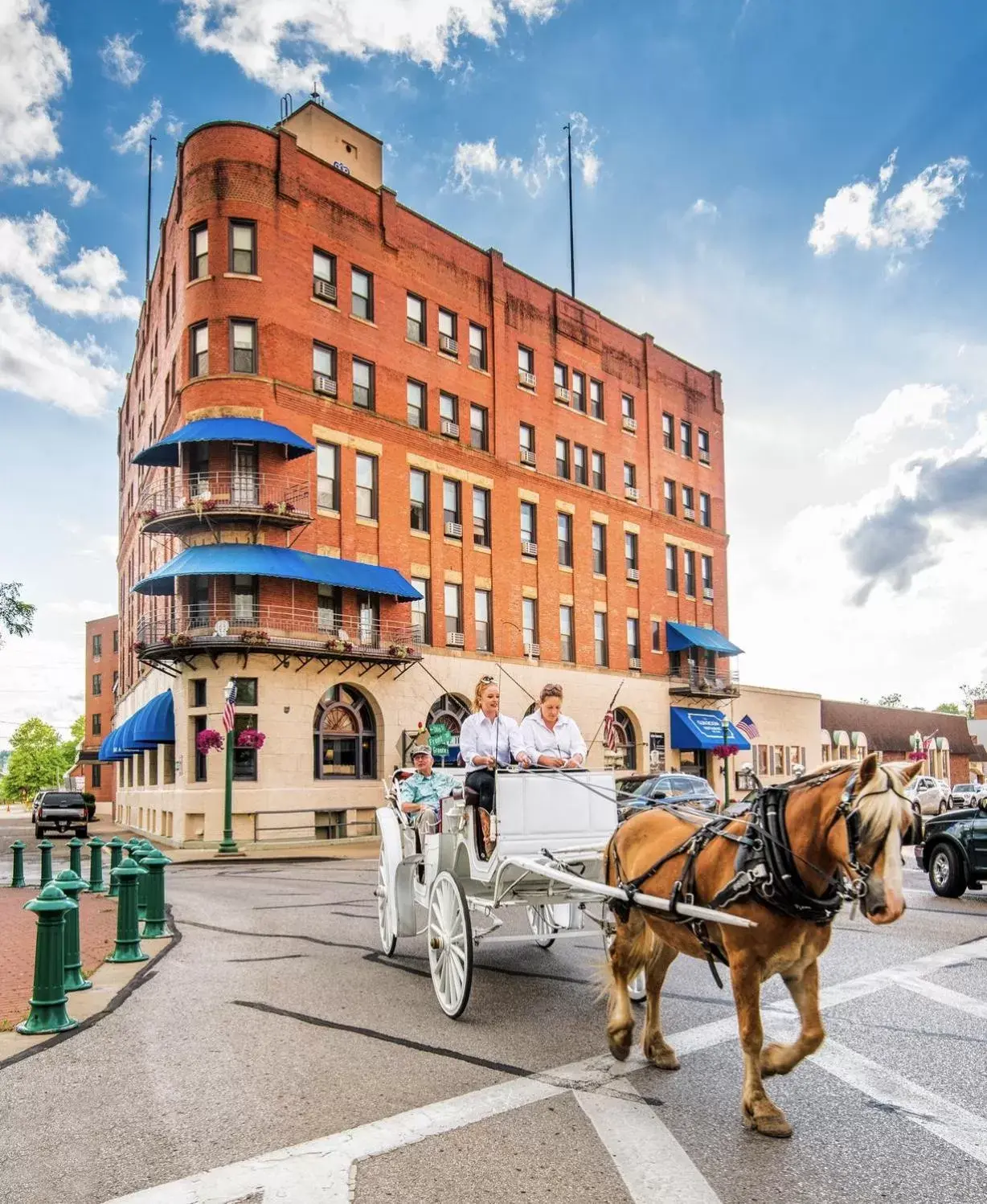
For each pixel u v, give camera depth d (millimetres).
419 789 9680
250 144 30703
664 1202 4148
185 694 29266
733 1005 7680
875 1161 4578
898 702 119500
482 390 37312
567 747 8133
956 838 14719
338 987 8367
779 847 4949
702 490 49188
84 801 39688
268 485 29359
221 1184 4367
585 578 40969
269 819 28172
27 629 18594
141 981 8672
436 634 33938
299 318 31094
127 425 53312
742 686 48875
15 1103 5469
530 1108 5270
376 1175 4438
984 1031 6895
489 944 10336
